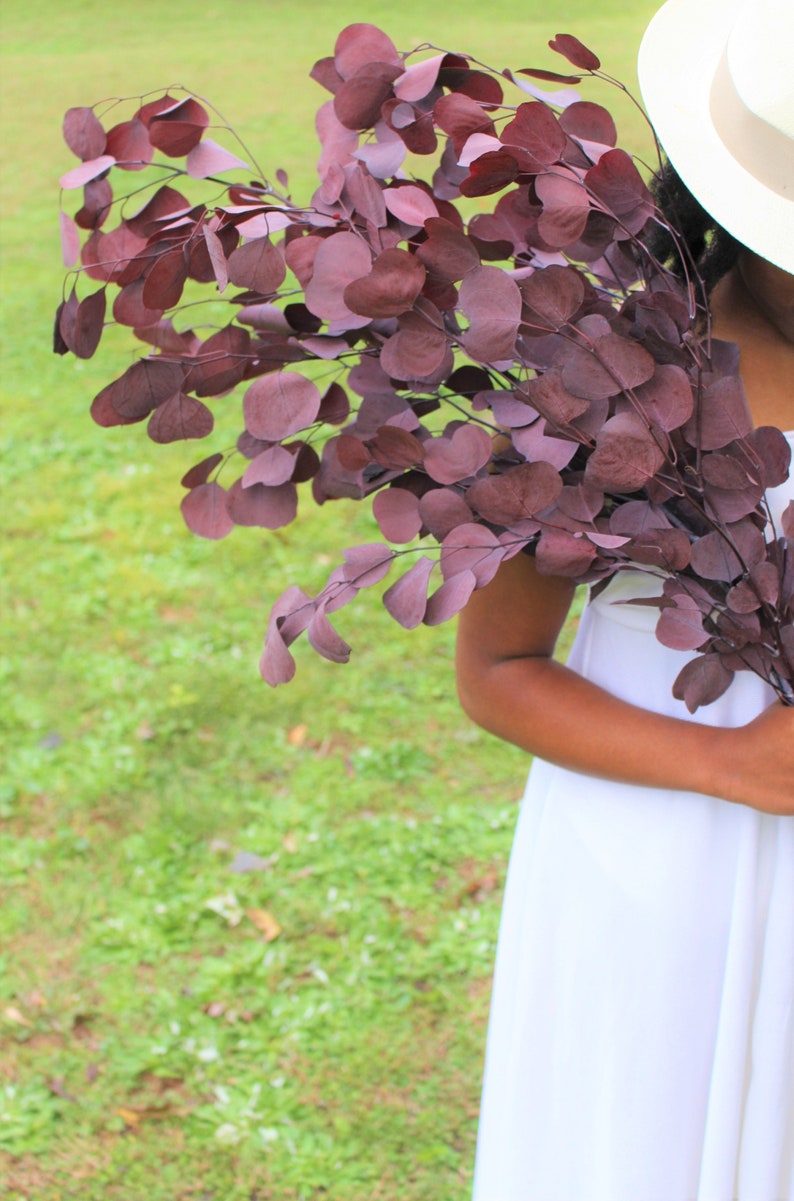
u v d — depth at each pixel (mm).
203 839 3436
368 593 4621
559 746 1438
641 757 1386
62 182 1221
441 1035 2832
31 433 6008
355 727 3881
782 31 1146
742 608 1150
